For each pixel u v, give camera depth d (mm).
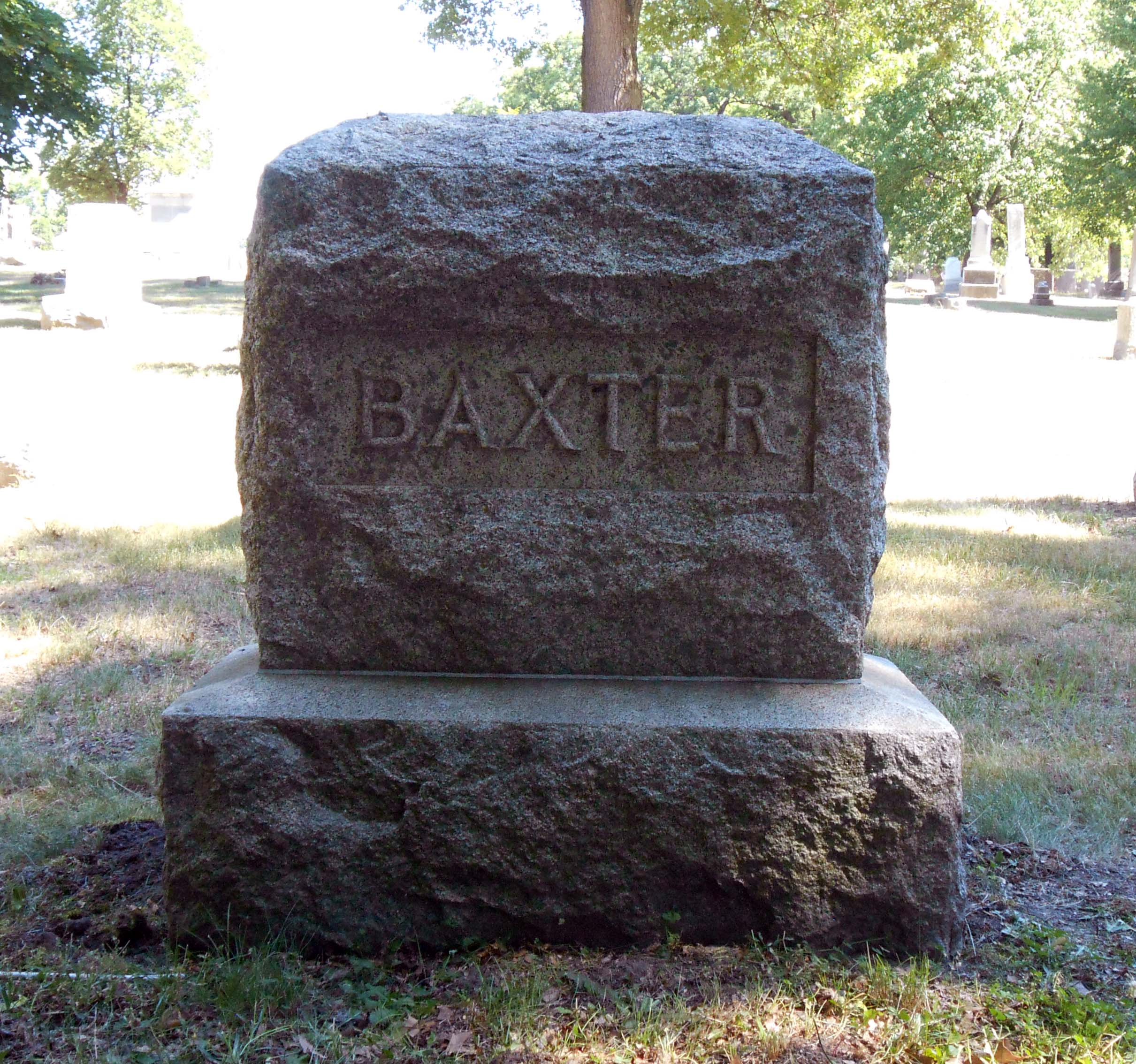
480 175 3459
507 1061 2932
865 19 19953
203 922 3461
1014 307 39125
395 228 3449
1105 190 38969
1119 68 37500
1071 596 7559
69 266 24625
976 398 18000
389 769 3436
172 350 21938
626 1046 2986
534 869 3447
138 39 50312
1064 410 16875
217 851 3438
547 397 3576
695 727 3422
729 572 3609
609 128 3613
